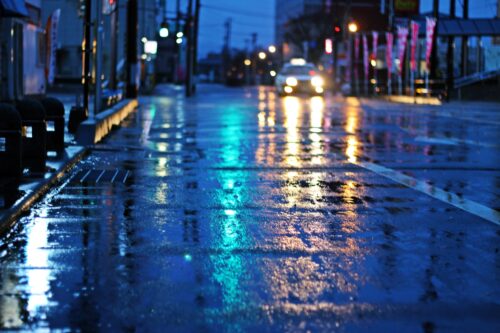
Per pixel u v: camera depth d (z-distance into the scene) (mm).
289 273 5977
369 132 20062
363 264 6289
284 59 121438
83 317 4828
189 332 4590
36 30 29422
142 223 7820
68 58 54531
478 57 48781
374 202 9297
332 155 14500
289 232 7516
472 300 5312
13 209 7801
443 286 5660
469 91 45625
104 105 21578
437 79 48125
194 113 27969
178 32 59344
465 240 7230
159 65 110000
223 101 39656
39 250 6586
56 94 43844
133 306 5066
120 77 42156
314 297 5340
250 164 13008
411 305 5176
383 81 58500
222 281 5711
